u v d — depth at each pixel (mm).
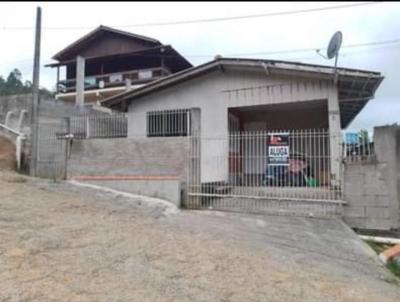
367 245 7344
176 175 10492
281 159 9875
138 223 6785
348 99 12586
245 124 15047
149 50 26547
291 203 9336
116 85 25969
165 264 4840
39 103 14609
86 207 7406
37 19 13391
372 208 8430
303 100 11945
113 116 13406
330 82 11609
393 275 5996
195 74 13117
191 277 4539
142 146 11148
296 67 11492
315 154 9750
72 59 28625
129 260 4762
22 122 14766
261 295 4305
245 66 12414
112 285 3959
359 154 8695
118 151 11516
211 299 4008
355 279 5414
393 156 8375
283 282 4809
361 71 10547
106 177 11086
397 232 8188
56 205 7086
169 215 8562
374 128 8586
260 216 9016
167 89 13773
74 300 3480
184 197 10172
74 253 4688
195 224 7789
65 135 12602
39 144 13133
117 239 5508
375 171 8469
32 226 5453
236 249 5988
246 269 5090
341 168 8828
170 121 12891
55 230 5449
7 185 8367
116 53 26891
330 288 4832
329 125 11492
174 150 10672
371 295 4812
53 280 3834
